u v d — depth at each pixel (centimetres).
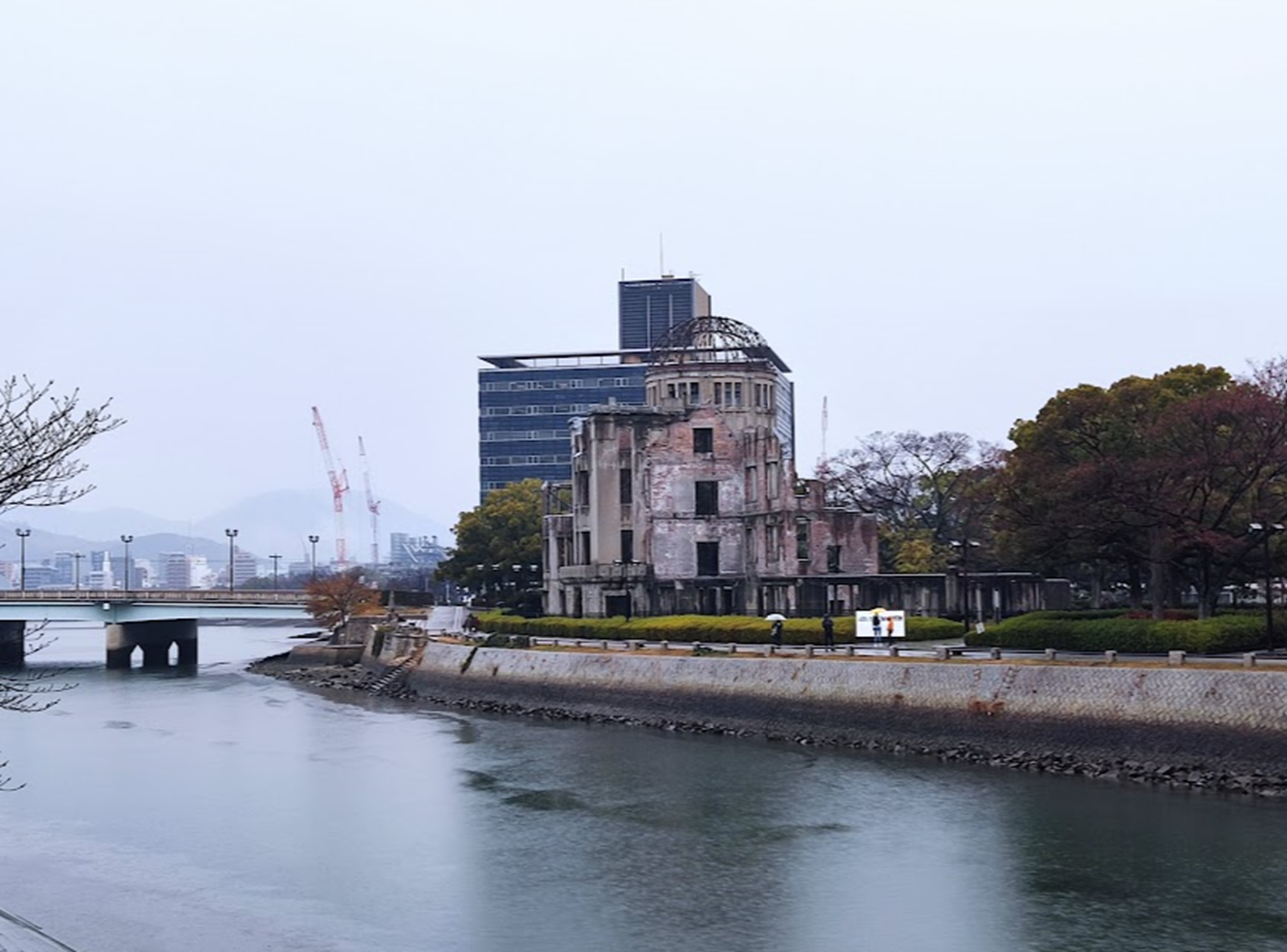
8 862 7388
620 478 15562
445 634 16375
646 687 11725
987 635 10338
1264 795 7594
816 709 10238
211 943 6031
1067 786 8169
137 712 13575
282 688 15962
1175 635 9156
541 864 7119
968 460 18400
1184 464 9838
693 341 16838
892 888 6488
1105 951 5572
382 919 6309
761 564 14725
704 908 6325
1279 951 5497
